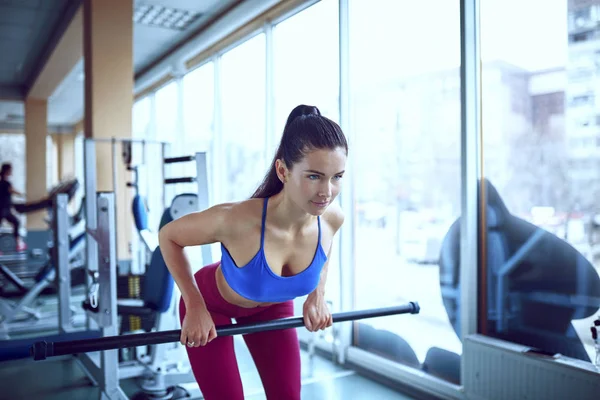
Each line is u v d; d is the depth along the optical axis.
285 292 1.34
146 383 2.97
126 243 4.91
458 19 2.84
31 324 4.45
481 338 2.55
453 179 3.30
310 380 3.17
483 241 2.65
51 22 5.84
